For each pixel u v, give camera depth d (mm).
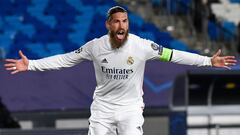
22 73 35969
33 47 50969
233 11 57344
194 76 28641
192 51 49906
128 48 16375
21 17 54938
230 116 31969
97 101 17219
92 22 54344
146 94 35562
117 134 17250
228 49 50750
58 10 55750
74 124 35906
